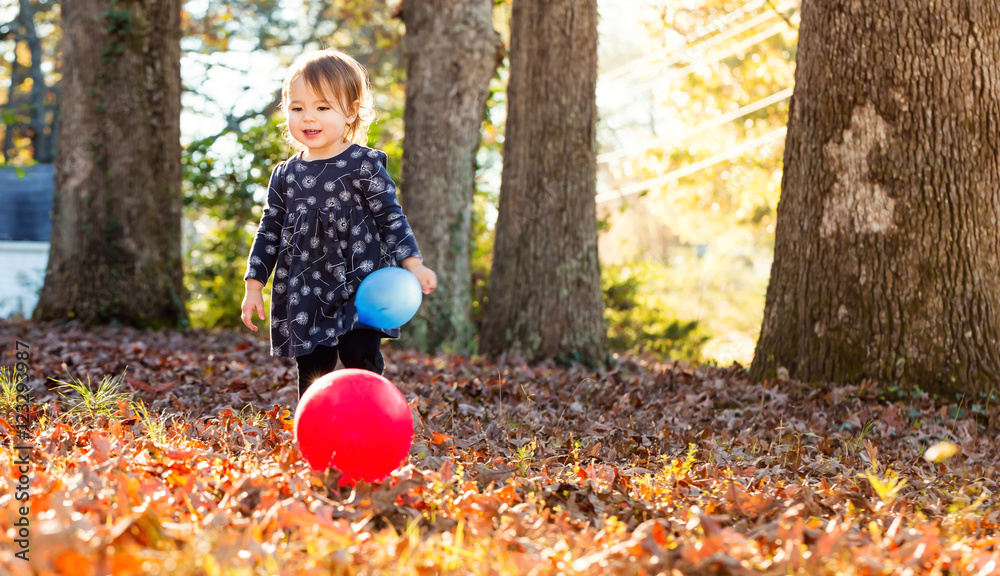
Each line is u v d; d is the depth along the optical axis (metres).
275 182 3.82
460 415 5.22
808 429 5.20
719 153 24.56
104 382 4.83
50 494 2.59
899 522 2.96
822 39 6.34
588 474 3.55
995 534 3.10
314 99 3.62
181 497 2.67
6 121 18.14
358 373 3.02
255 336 11.19
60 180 11.09
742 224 27.14
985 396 5.83
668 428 5.06
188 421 4.32
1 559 1.98
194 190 14.04
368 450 2.87
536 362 9.46
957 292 6.02
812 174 6.42
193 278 14.89
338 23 25.38
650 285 20.98
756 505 3.08
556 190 9.60
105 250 10.96
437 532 2.63
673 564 2.37
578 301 9.59
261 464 3.29
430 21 11.47
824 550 2.44
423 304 11.29
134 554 2.05
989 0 6.03
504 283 9.79
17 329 9.83
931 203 6.04
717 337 24.52
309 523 2.45
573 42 9.59
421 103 11.52
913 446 4.95
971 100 6.02
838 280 6.27
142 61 11.09
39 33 29.31
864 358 6.14
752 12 23.00
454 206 11.53
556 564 2.36
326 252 3.64
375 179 3.66
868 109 6.14
